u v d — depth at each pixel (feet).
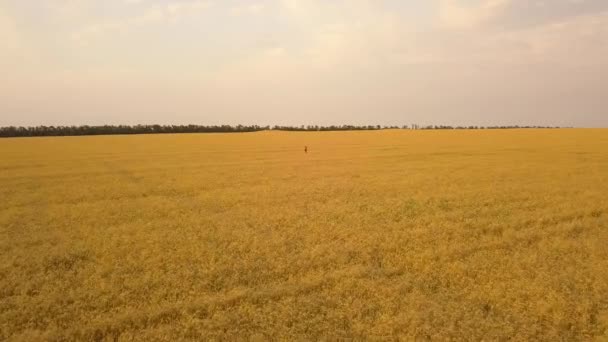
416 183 65.92
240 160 111.96
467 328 19.45
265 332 19.35
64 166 98.07
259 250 31.76
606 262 27.68
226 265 28.40
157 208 49.24
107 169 91.71
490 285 24.31
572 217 41.63
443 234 35.19
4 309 22.27
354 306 21.88
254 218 43.01
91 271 27.84
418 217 42.22
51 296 23.59
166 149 156.25
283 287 24.48
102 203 52.85
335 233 36.14
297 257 29.96
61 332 19.36
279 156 123.34
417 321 19.89
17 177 79.00
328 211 45.80
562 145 147.33
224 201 53.16
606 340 18.22
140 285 24.89
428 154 121.08
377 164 97.19
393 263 28.60
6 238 36.35
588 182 64.13
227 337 19.01
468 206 47.73
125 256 31.07
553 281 24.56
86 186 67.31
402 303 22.22
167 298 23.32
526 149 132.67
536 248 31.45
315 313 21.39
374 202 50.83
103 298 23.16
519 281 24.58
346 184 66.44
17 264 29.60
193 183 69.67
